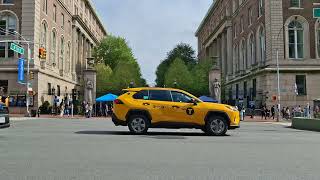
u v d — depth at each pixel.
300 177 6.98
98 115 49.31
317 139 15.05
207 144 12.23
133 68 73.38
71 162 8.38
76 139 13.36
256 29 53.94
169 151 10.30
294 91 47.00
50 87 53.00
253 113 49.38
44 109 47.25
